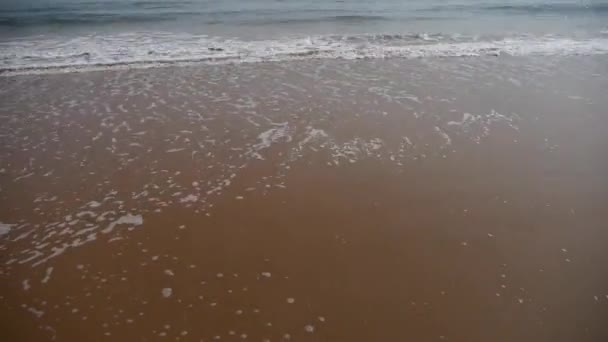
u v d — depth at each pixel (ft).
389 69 31.22
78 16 55.67
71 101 25.20
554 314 10.58
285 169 17.52
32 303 10.89
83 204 15.12
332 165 17.84
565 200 15.35
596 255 12.60
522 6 65.77
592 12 58.95
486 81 28.30
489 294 11.25
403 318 10.53
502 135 20.40
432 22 51.78
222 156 18.52
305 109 23.58
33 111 23.62
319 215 14.65
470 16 56.49
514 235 13.52
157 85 28.02
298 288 11.46
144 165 17.76
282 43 39.45
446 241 13.29
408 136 20.26
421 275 11.93
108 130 21.13
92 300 11.02
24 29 46.37
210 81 28.76
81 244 13.09
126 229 13.83
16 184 16.30
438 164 17.87
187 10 61.41
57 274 11.87
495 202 15.28
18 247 12.89
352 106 23.94
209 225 14.08
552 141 19.83
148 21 52.11
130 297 11.12
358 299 11.11
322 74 30.17
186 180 16.71
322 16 56.44
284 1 72.28
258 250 12.92
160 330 10.16
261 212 14.80
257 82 28.45
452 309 10.77
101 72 30.83
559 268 12.09
